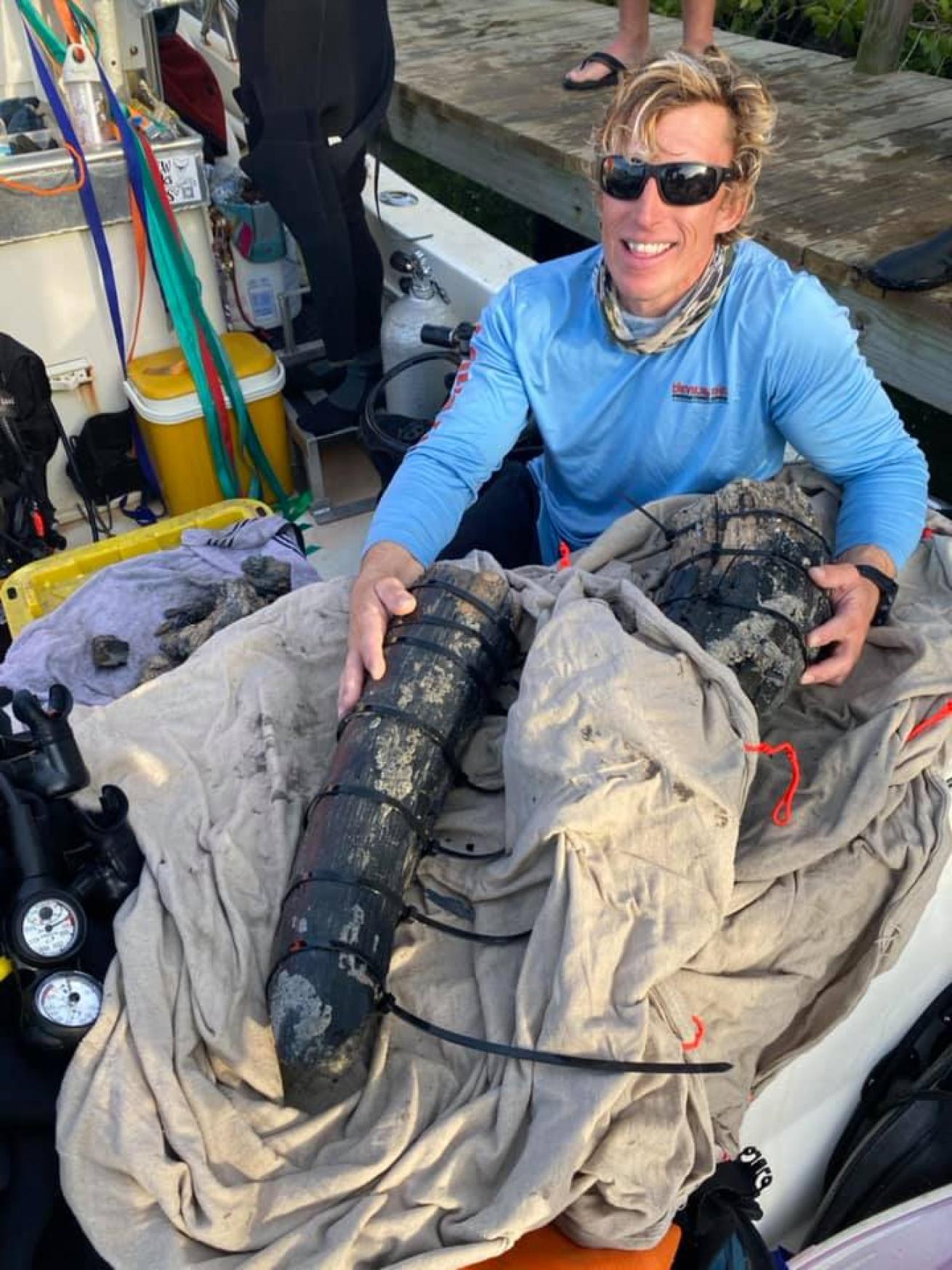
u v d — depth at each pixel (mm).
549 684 1352
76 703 1880
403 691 1401
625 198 1542
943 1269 1541
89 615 2055
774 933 1375
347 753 1366
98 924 1343
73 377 2605
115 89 2557
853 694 1608
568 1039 1188
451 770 1412
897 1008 1733
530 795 1329
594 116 3928
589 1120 1132
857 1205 1692
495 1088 1207
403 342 2619
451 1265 1071
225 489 2648
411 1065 1248
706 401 1704
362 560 1659
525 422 1861
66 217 2408
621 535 1693
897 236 3023
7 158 2314
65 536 2736
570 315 1747
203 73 3045
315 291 2559
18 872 1268
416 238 2840
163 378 2553
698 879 1273
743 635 1409
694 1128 1222
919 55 4660
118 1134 1141
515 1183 1120
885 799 1457
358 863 1282
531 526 2164
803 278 1653
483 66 4539
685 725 1319
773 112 1570
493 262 2725
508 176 4047
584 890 1247
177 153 2480
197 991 1237
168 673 1622
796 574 1479
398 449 2422
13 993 1273
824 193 3312
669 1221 1166
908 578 1799
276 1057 1221
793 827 1438
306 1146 1194
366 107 2482
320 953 1222
